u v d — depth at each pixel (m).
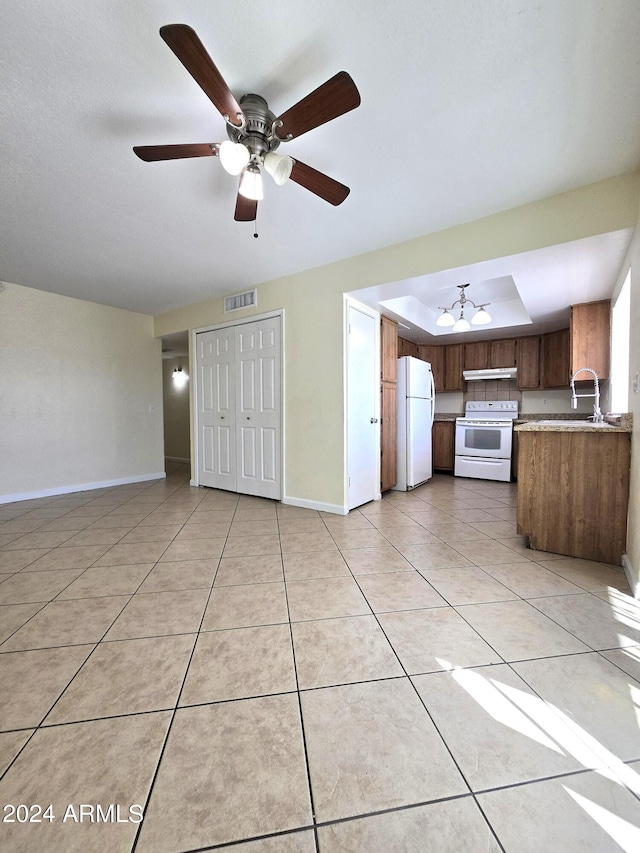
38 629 1.60
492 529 2.96
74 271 3.48
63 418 4.34
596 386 3.06
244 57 1.34
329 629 1.59
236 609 1.76
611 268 2.57
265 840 0.81
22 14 1.17
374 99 1.50
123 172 1.96
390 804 0.88
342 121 1.61
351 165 1.92
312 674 1.32
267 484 3.93
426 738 1.06
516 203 2.29
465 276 2.75
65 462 4.36
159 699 1.21
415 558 2.37
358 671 1.33
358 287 3.10
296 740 1.06
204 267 3.38
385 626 1.61
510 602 1.81
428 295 4.42
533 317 4.05
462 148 1.79
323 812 0.87
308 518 3.26
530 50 1.30
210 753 1.02
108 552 2.49
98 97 1.48
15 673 1.33
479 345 5.45
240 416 4.16
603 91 1.46
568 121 1.62
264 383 3.89
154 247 2.93
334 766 0.98
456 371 5.65
